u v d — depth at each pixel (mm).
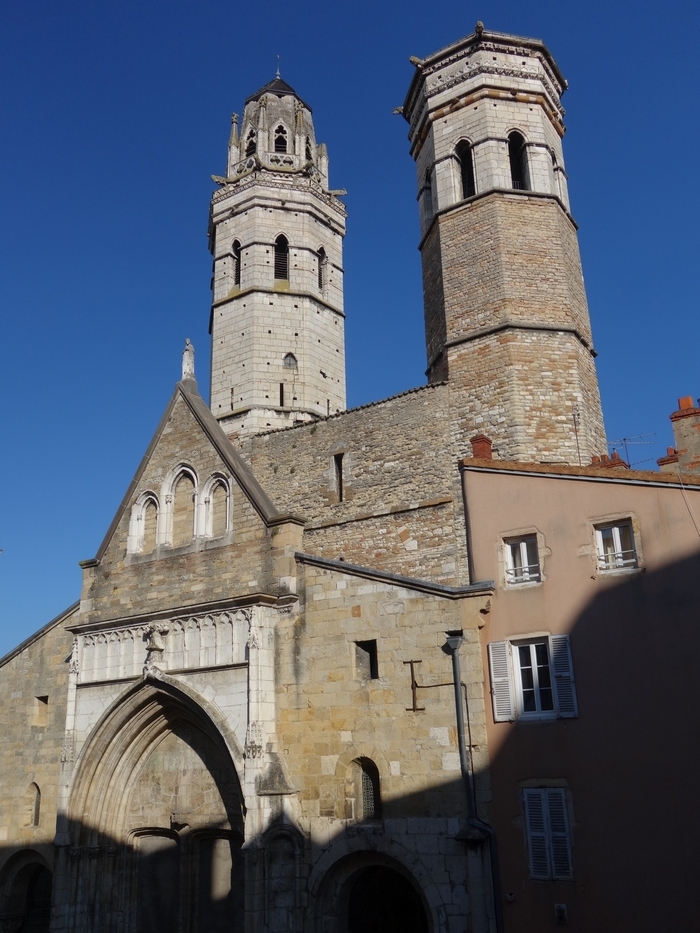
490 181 36844
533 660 21031
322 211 49844
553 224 36406
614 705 19547
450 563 31375
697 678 18719
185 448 30125
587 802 19281
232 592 26734
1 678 33438
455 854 20500
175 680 26469
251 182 48438
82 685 29047
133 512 30594
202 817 26172
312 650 24438
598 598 20406
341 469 35594
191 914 25781
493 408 32969
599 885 18703
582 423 33188
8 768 31891
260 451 37906
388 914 24281
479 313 34812
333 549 34312
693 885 17750
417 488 33250
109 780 27844
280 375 45188
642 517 20344
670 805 18359
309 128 53250
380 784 22141
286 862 22828
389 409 35000
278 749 24156
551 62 40281
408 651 22656
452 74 39531
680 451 30812
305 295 47094
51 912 26562
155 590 28906
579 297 36844
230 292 47469
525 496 22219
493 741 20844
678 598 19391
